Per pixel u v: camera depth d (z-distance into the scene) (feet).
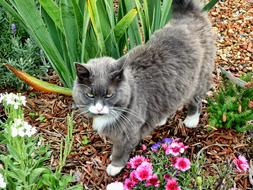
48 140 2.49
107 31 2.43
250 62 3.03
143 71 2.11
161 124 2.54
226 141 2.48
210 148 2.45
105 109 1.92
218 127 2.53
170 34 2.23
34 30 2.34
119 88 1.93
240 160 1.94
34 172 1.97
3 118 2.58
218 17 3.40
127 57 2.05
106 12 2.37
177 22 2.31
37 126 2.58
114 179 2.32
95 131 2.53
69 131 1.94
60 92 2.54
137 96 2.06
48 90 2.49
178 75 2.19
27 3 2.24
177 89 2.21
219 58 3.06
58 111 2.67
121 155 2.24
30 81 2.39
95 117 2.04
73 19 2.31
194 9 2.36
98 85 1.89
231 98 2.45
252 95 2.47
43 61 2.80
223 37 3.23
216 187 2.08
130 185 1.96
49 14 2.28
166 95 2.19
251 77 2.59
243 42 3.19
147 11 2.39
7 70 2.76
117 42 2.43
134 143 2.22
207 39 2.33
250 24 3.34
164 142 2.19
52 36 2.51
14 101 1.84
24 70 2.73
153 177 1.95
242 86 2.52
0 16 2.84
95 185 2.29
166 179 2.01
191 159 2.39
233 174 2.28
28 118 2.62
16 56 2.79
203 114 2.66
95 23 2.19
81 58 2.40
